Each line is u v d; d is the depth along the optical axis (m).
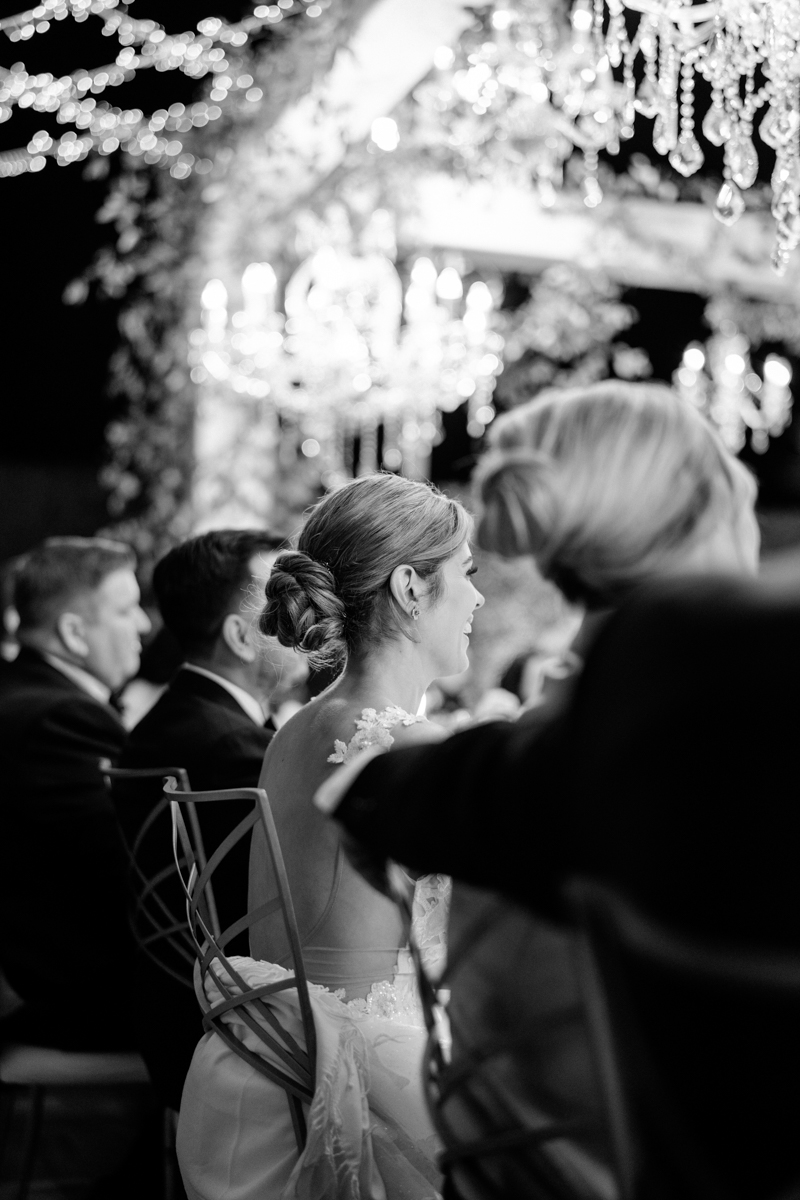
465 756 1.12
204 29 4.90
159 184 6.59
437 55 4.83
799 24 2.44
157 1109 3.52
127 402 8.88
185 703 2.58
